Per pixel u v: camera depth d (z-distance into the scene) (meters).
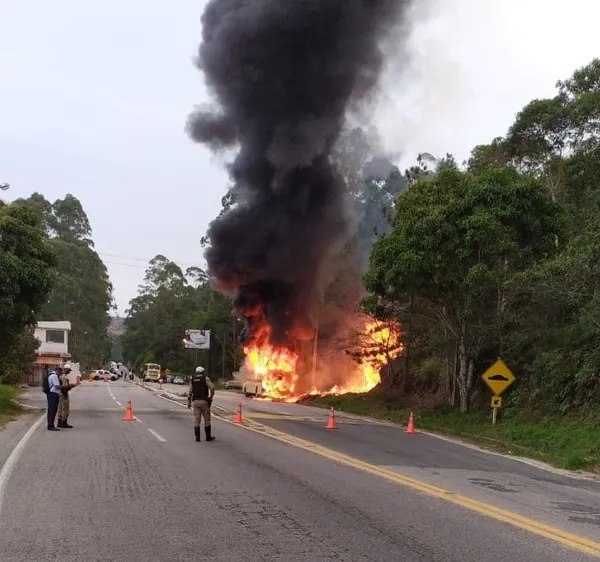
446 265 21.89
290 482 9.61
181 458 11.90
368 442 15.99
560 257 19.98
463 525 7.24
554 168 31.20
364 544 6.37
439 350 27.09
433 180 23.77
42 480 9.44
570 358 19.11
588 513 8.33
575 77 31.44
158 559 5.80
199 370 14.97
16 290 22.20
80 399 32.47
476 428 20.25
